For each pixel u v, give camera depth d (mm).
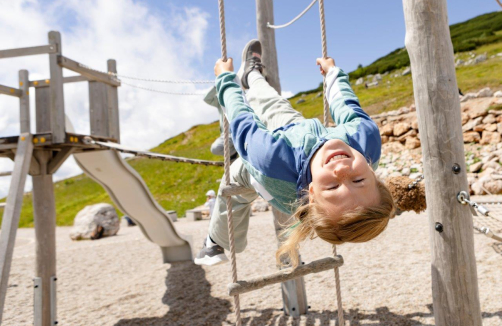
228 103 1973
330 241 1591
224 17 2211
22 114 4441
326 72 2396
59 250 10773
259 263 6488
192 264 7270
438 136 2098
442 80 2092
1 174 4844
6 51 4496
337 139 1653
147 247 10055
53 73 4410
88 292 6262
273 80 3738
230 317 4336
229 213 2154
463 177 2100
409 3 2166
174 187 24516
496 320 3305
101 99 5477
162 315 4738
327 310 4062
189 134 57031
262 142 1747
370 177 1560
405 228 7465
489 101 12938
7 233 3826
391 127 14391
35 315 4418
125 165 6008
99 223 13336
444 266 2115
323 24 2498
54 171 4668
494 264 4719
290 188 1739
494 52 38594
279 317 4090
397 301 4039
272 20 3799
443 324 2133
